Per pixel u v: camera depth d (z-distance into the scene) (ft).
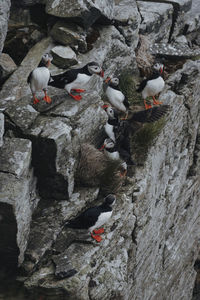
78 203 37.93
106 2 48.67
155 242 52.03
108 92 45.14
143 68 55.21
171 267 60.90
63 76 38.63
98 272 35.65
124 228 40.19
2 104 39.55
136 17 53.72
